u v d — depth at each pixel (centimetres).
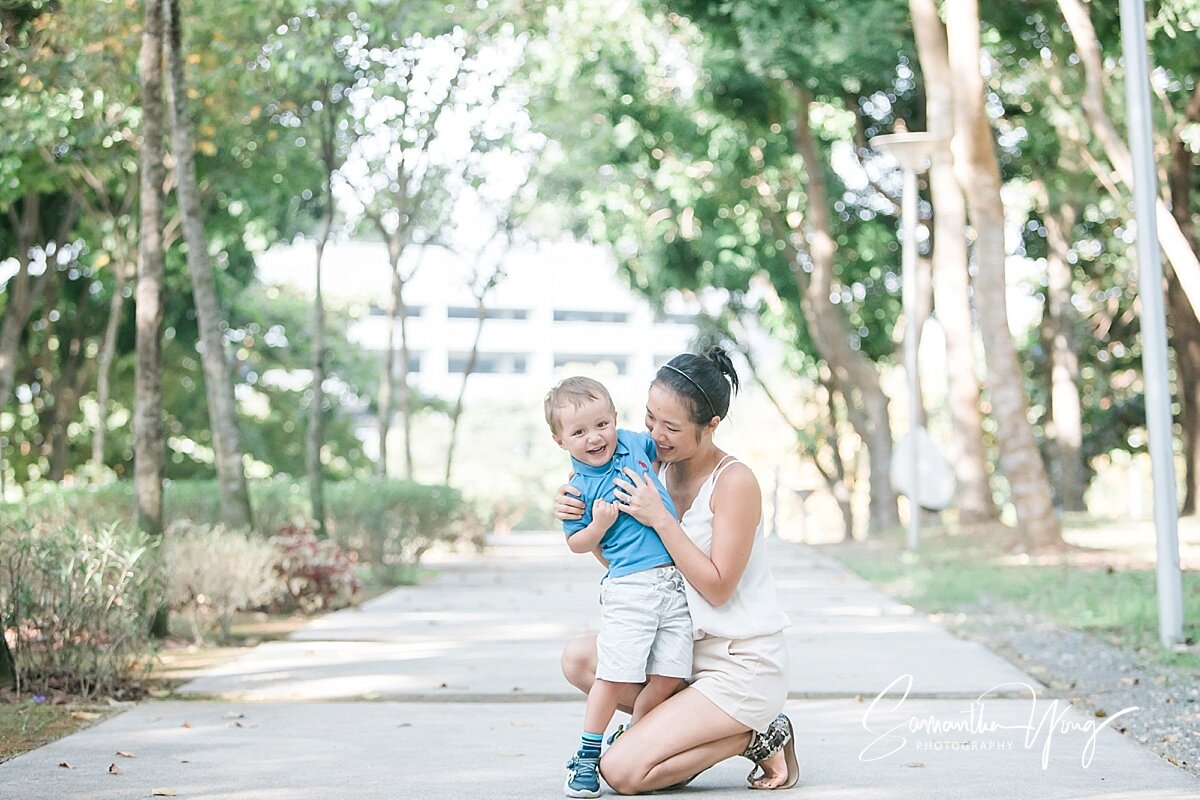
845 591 1391
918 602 1255
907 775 537
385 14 1616
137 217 2091
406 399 2666
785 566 1761
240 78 1552
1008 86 2327
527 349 7612
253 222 2286
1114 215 2820
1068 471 2856
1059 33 1983
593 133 2495
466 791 507
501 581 1634
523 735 632
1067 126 2175
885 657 887
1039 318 3428
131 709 716
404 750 593
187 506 1705
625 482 492
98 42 1368
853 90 2336
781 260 2812
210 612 1055
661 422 498
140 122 1540
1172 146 2189
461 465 5491
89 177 1861
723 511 494
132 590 779
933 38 1922
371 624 1134
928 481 2109
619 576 497
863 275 2902
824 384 3400
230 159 1916
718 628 491
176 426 3112
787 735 508
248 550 1045
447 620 1166
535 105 2244
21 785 519
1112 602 1121
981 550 1773
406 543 1730
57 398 2709
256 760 570
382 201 2348
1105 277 3069
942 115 1952
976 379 2112
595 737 497
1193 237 2247
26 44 1378
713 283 2873
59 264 2527
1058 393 2864
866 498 5125
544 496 5397
